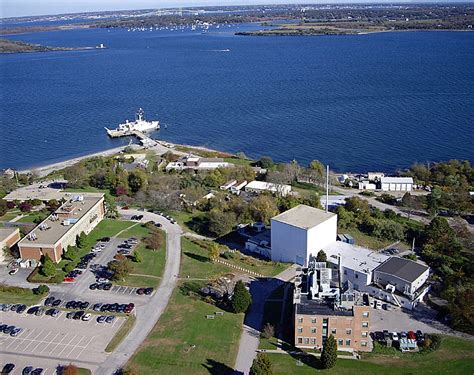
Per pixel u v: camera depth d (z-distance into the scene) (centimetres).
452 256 12088
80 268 11794
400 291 10388
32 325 9594
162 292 10775
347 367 8362
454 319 9356
